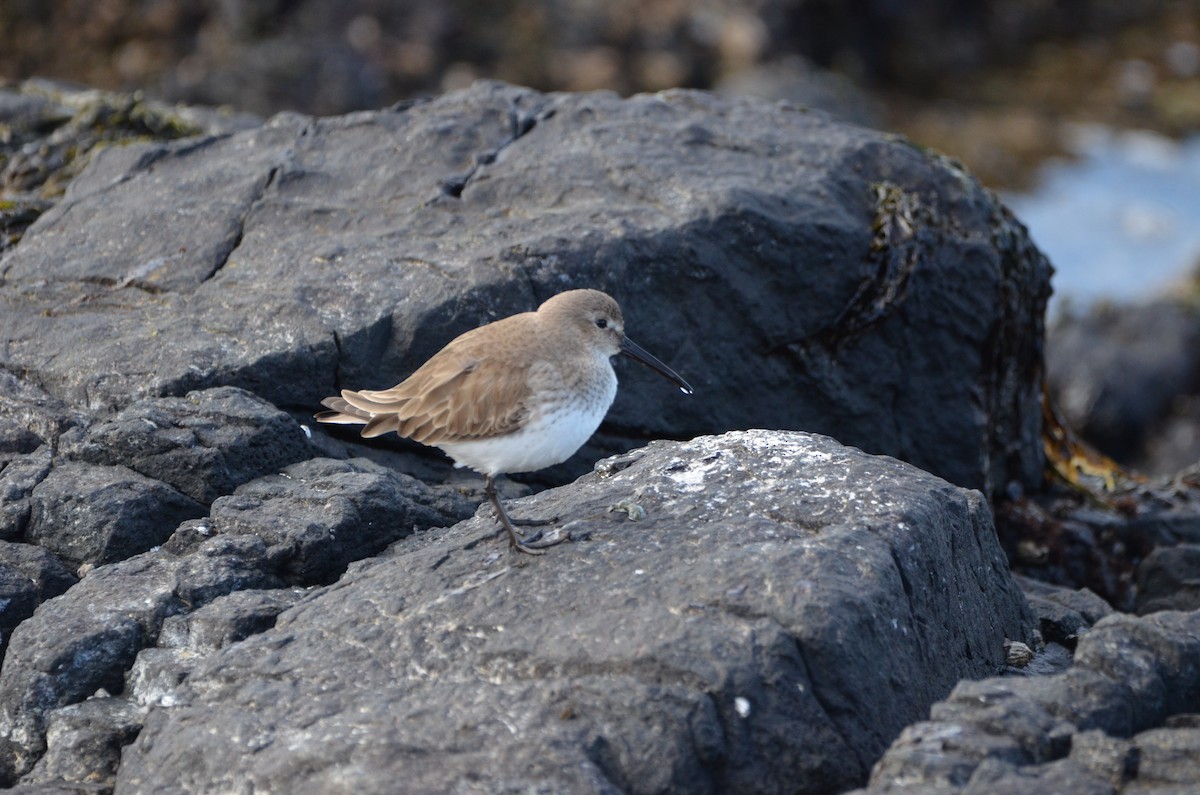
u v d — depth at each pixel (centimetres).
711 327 1395
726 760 762
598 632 815
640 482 988
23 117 1867
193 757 788
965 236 1491
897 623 843
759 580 837
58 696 914
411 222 1414
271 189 1483
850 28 3678
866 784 787
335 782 727
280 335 1260
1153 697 818
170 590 976
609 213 1389
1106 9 4119
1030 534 1585
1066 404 2488
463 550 936
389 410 948
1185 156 3459
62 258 1405
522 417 916
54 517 1059
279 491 1091
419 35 3341
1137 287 2853
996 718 762
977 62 3850
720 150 1514
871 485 956
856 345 1460
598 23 3462
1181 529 1574
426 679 819
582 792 709
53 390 1222
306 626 889
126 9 3241
